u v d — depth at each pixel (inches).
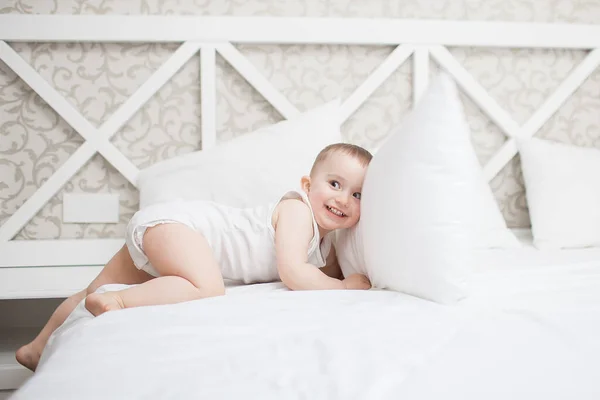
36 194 72.4
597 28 81.3
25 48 73.6
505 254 62.4
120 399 22.2
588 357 25.3
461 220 39.0
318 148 68.6
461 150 40.7
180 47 74.9
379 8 79.5
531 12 81.7
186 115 76.5
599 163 74.9
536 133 82.7
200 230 49.9
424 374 23.7
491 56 81.4
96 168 74.7
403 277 40.3
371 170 45.7
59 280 66.9
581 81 81.7
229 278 52.4
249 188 66.2
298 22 76.6
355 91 77.9
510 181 81.5
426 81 79.0
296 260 46.8
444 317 33.2
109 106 75.0
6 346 68.6
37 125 73.7
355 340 28.3
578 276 46.3
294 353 27.0
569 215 71.1
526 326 30.6
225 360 26.3
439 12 80.6
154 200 67.0
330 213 50.1
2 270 68.5
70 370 25.5
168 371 25.0
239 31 75.8
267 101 77.6
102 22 73.2
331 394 22.1
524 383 22.6
